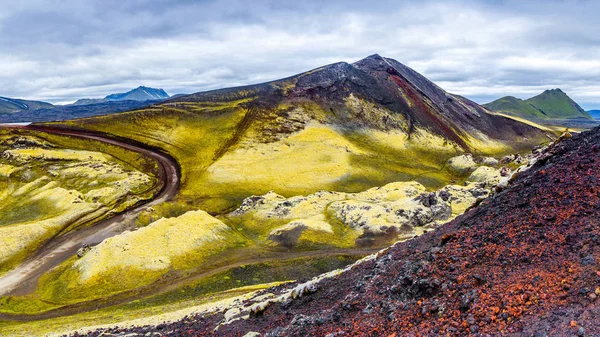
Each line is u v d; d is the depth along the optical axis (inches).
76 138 7130.9
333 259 3206.2
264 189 5595.5
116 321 2043.6
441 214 3880.4
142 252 3206.2
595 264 678.5
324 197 4672.7
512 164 6978.4
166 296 2682.1
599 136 1182.3
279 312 1240.8
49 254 3639.3
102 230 4151.1
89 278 2935.5
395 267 1088.2
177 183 5816.9
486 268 823.1
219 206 4958.2
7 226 4052.7
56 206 4608.8
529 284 705.6
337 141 7824.8
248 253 3420.3
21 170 5625.0
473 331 650.8
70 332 1701.5
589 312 576.7
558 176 1050.7
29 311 2591.0
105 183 5388.8
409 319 795.4
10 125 7721.5
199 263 3225.9
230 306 1603.1
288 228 3786.9
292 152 7145.7
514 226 938.1
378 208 4028.1
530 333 585.3
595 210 840.9
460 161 7603.4
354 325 877.2
